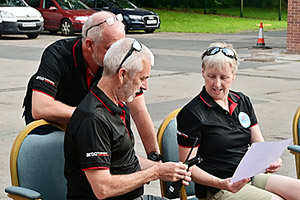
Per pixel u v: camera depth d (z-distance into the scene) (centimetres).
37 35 2100
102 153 290
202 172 342
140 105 383
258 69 1296
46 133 362
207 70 351
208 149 350
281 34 2442
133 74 295
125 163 308
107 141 294
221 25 2977
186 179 307
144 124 384
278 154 332
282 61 1451
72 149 297
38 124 338
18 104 880
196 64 1379
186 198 366
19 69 1276
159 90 1010
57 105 358
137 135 701
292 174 559
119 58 295
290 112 833
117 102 305
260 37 1827
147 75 300
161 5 3997
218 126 349
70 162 303
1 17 1992
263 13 3978
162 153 374
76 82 370
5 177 548
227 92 356
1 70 1257
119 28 351
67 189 317
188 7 4016
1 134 702
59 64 365
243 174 308
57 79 365
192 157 344
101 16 351
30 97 395
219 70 347
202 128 346
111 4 2338
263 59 1485
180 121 350
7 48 1728
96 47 352
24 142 322
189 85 1069
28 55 1548
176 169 301
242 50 1739
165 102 902
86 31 355
